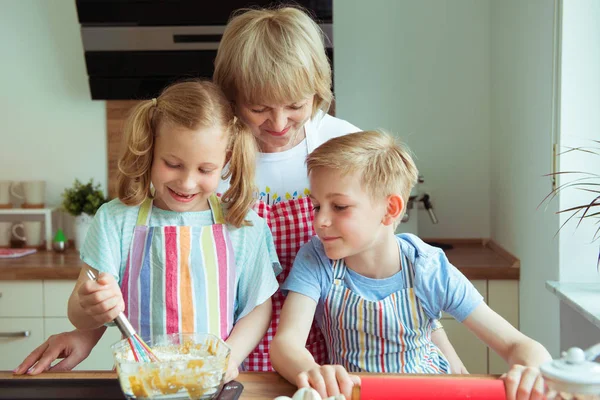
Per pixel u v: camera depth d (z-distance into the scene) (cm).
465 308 127
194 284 126
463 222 311
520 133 251
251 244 132
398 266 131
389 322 128
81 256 128
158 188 122
